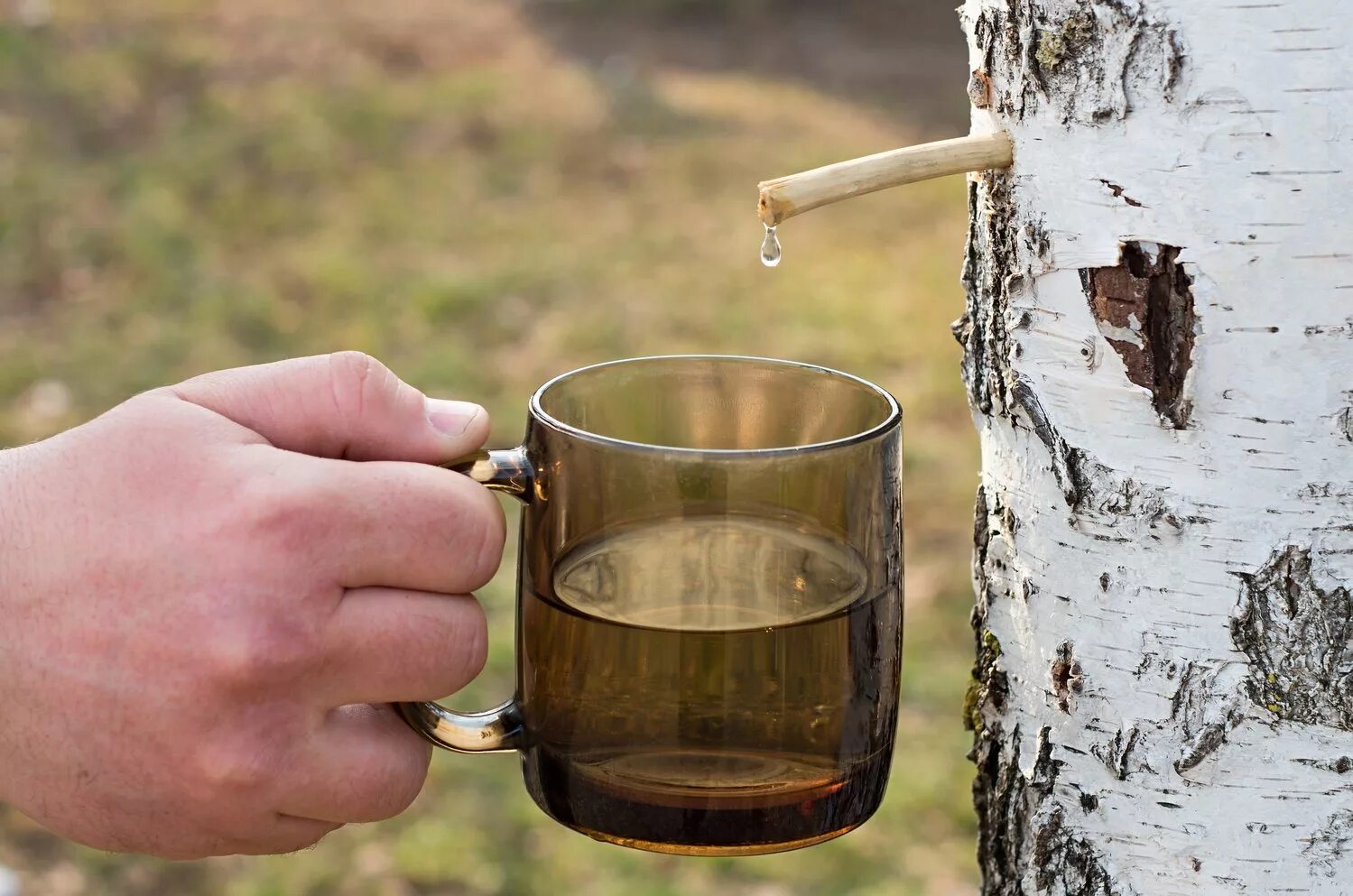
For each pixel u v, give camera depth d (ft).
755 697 2.28
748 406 2.42
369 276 10.29
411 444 2.35
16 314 9.52
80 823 2.30
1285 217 2.24
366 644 2.28
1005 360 2.39
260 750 2.27
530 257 10.73
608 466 2.28
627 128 13.58
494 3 17.40
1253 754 2.32
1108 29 2.26
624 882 5.02
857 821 2.35
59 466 2.28
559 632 2.32
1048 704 2.40
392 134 13.06
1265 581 2.29
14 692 2.26
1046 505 2.38
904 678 6.04
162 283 10.01
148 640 2.25
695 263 10.71
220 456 2.28
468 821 5.30
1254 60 2.22
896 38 17.01
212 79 13.89
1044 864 2.42
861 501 2.30
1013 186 2.35
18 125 12.28
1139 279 2.29
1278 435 2.27
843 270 10.59
